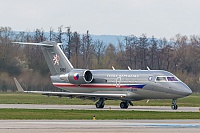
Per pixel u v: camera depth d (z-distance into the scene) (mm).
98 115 133000
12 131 92375
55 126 101688
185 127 101688
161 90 168625
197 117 128500
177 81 168750
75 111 147875
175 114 138250
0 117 124562
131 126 102812
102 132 91500
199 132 92938
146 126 103000
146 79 171375
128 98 174875
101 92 180250
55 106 181375
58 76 189000
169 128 99375
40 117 125000
